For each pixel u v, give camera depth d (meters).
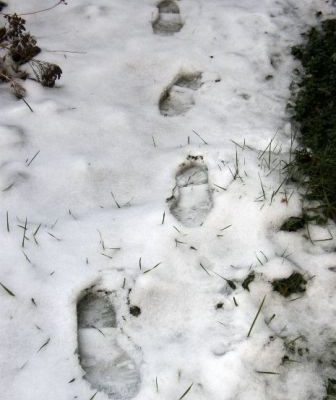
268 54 2.40
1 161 1.96
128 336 1.66
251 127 2.13
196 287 1.74
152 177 1.99
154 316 1.69
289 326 1.69
